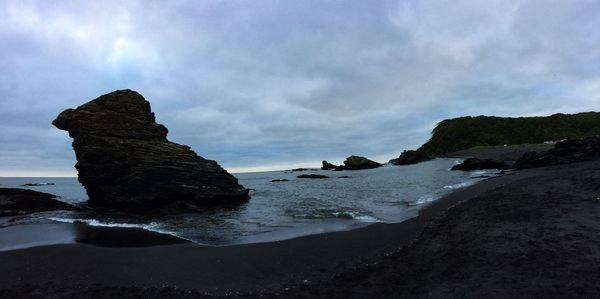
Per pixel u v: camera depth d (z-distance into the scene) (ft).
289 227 62.23
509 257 31.91
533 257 30.91
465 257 34.14
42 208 100.53
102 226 70.59
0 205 96.78
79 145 104.53
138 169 99.50
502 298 25.30
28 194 106.11
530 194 57.36
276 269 38.50
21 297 31.94
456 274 30.83
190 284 34.73
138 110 115.14
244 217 79.97
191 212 92.38
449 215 53.06
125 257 44.88
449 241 40.24
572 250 31.09
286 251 45.32
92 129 104.22
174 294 31.99
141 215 87.81
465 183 106.93
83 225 72.28
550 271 27.89
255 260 42.06
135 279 36.42
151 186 99.40
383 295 29.48
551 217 41.91
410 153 316.40
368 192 116.16
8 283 36.22
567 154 124.36
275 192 146.20
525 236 36.52
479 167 170.91
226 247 48.78
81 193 189.67
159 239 56.24
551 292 24.90
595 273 26.48
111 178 100.94
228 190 112.78
